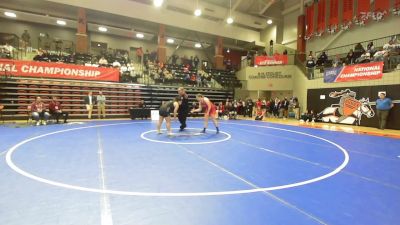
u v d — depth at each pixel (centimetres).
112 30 2369
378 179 467
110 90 1697
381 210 334
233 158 602
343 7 1955
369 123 1409
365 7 1805
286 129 1221
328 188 414
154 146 719
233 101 2033
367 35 1834
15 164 509
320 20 2144
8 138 805
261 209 329
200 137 899
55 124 1207
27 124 1182
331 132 1142
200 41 2705
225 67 2678
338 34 2028
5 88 1370
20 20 2175
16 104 1366
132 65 2109
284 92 2225
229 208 330
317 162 585
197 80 2155
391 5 1656
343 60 1709
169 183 420
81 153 616
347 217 312
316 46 2227
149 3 2194
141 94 1809
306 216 312
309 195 382
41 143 729
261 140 872
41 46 2223
